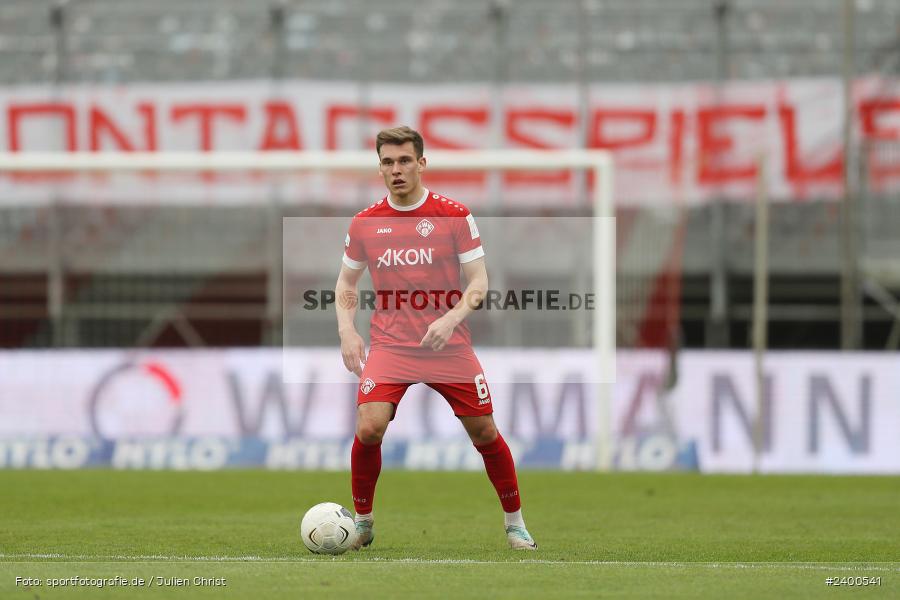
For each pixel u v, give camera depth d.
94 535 27.88
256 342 68.44
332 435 58.41
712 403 58.81
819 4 70.25
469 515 33.69
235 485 45.19
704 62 69.81
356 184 67.50
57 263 68.00
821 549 25.94
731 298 68.38
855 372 58.59
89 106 68.19
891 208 66.00
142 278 68.25
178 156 56.66
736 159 67.06
